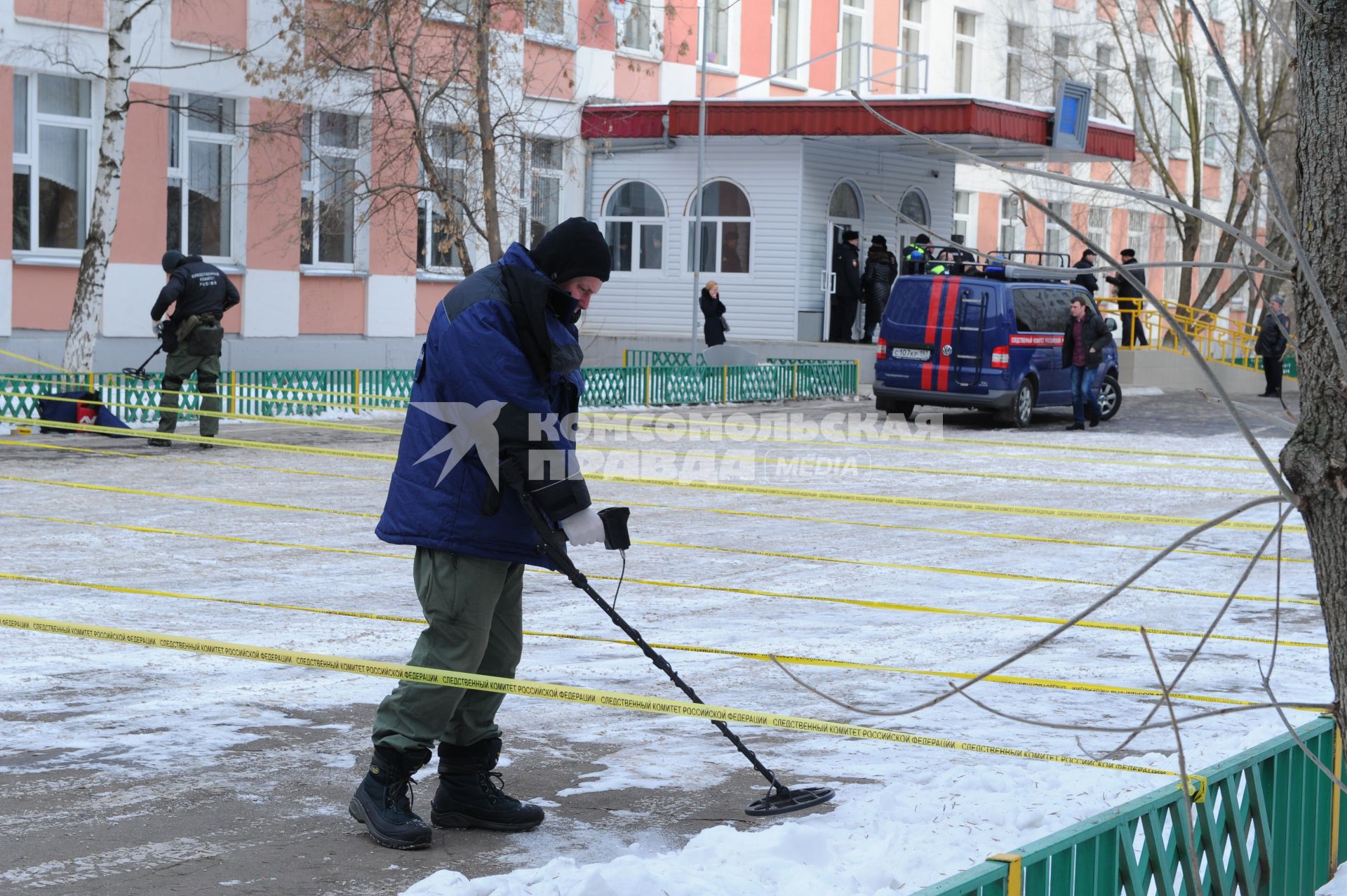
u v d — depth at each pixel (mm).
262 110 22062
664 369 23406
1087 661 7055
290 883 3875
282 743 5250
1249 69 30078
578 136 28141
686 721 5746
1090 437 20047
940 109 25688
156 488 12344
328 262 23719
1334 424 2680
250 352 22141
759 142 27969
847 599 8562
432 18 20766
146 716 5570
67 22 19547
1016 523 12102
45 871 3920
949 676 6543
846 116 26391
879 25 34781
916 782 4922
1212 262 2451
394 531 4113
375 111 21922
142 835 4230
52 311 19688
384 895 3816
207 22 21188
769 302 28156
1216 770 3371
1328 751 3938
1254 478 15422
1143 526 12016
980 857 3949
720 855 3896
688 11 30172
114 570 8695
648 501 12797
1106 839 2922
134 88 20391
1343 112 2639
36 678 6105
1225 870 3438
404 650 6855
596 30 26281
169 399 15469
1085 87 27484
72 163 20062
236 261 22109
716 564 9727
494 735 4418
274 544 9820
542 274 4176
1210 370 2521
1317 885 3973
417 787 4805
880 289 28219
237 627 7258
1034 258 26375
